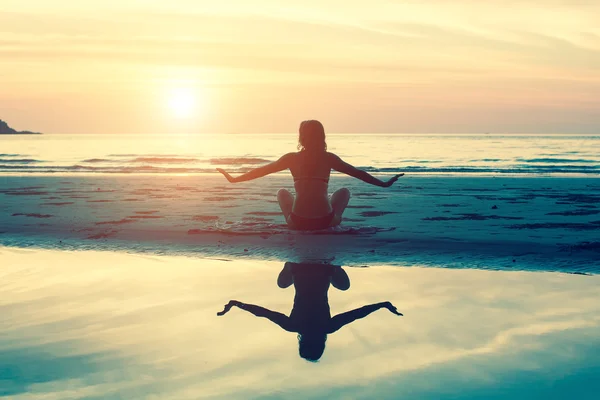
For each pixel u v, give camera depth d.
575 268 4.52
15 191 11.95
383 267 4.60
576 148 40.78
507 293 3.64
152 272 4.41
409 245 5.52
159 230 6.50
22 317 3.04
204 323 2.93
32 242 5.86
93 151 36.78
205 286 3.88
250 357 2.40
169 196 10.80
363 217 7.73
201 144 52.09
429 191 11.99
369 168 20.12
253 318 3.04
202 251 5.33
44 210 8.50
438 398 1.96
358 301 3.44
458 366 2.27
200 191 11.96
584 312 3.12
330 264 4.73
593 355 2.38
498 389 2.03
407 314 3.11
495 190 12.17
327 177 6.43
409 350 2.47
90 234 6.27
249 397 1.97
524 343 2.56
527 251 5.18
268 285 3.93
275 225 6.73
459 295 3.59
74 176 16.95
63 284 3.93
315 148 6.39
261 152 34.88
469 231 6.38
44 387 2.07
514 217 7.67
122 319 3.01
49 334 2.73
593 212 8.22
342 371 2.22
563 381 2.10
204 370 2.24
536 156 29.20
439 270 4.46
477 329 2.79
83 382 2.12
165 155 30.89
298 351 2.47
